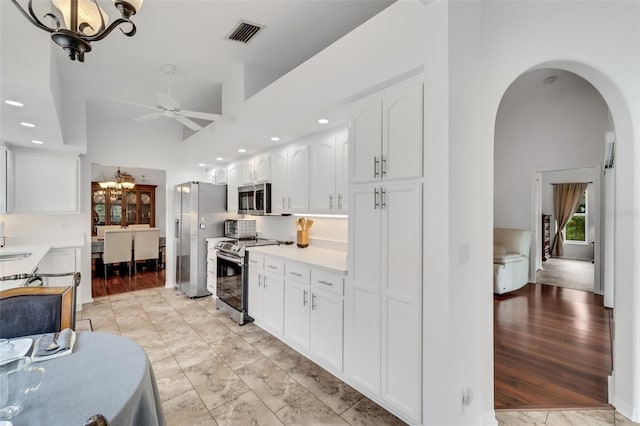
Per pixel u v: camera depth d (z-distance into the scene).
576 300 4.27
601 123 4.59
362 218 2.11
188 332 3.25
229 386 2.27
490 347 1.90
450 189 1.58
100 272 6.34
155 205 8.49
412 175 1.76
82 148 3.96
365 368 2.10
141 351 1.32
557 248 8.35
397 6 1.78
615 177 2.04
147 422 1.10
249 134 3.21
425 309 1.70
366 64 1.95
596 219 4.62
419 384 1.75
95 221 7.77
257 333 3.21
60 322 1.62
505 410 1.99
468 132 1.73
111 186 7.64
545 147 5.16
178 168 5.36
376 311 2.01
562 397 2.12
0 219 3.87
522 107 5.43
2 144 3.43
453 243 1.61
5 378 0.98
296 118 2.60
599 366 2.52
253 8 2.40
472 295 1.78
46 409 0.93
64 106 3.86
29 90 1.87
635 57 1.92
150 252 6.36
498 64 1.89
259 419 1.92
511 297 4.41
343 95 2.12
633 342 1.92
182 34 2.73
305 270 2.67
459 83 1.64
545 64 1.95
